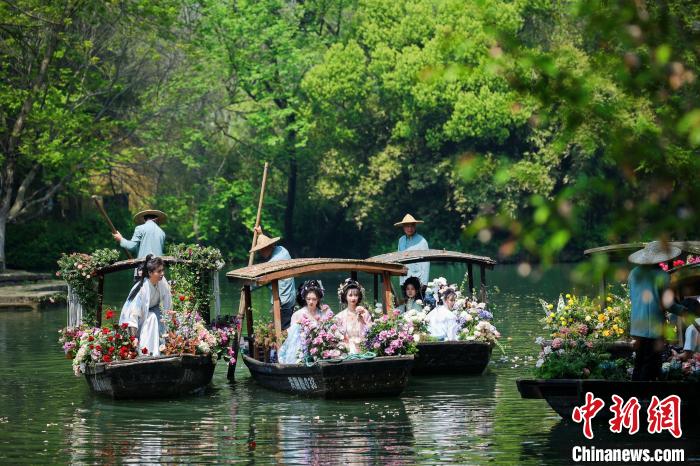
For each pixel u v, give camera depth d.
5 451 11.98
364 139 63.97
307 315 16.72
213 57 55.91
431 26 58.41
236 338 18.12
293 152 63.16
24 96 40.53
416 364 18.19
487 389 16.55
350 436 12.69
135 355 16.11
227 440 12.53
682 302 13.39
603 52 6.19
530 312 29.03
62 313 30.70
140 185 62.03
